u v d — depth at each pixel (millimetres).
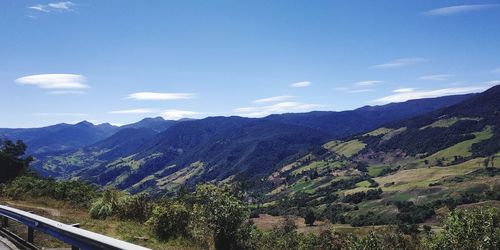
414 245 24438
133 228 16109
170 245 13805
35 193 31156
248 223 16188
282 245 28297
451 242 15062
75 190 31641
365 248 26703
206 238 15555
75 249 7609
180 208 16141
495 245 13992
